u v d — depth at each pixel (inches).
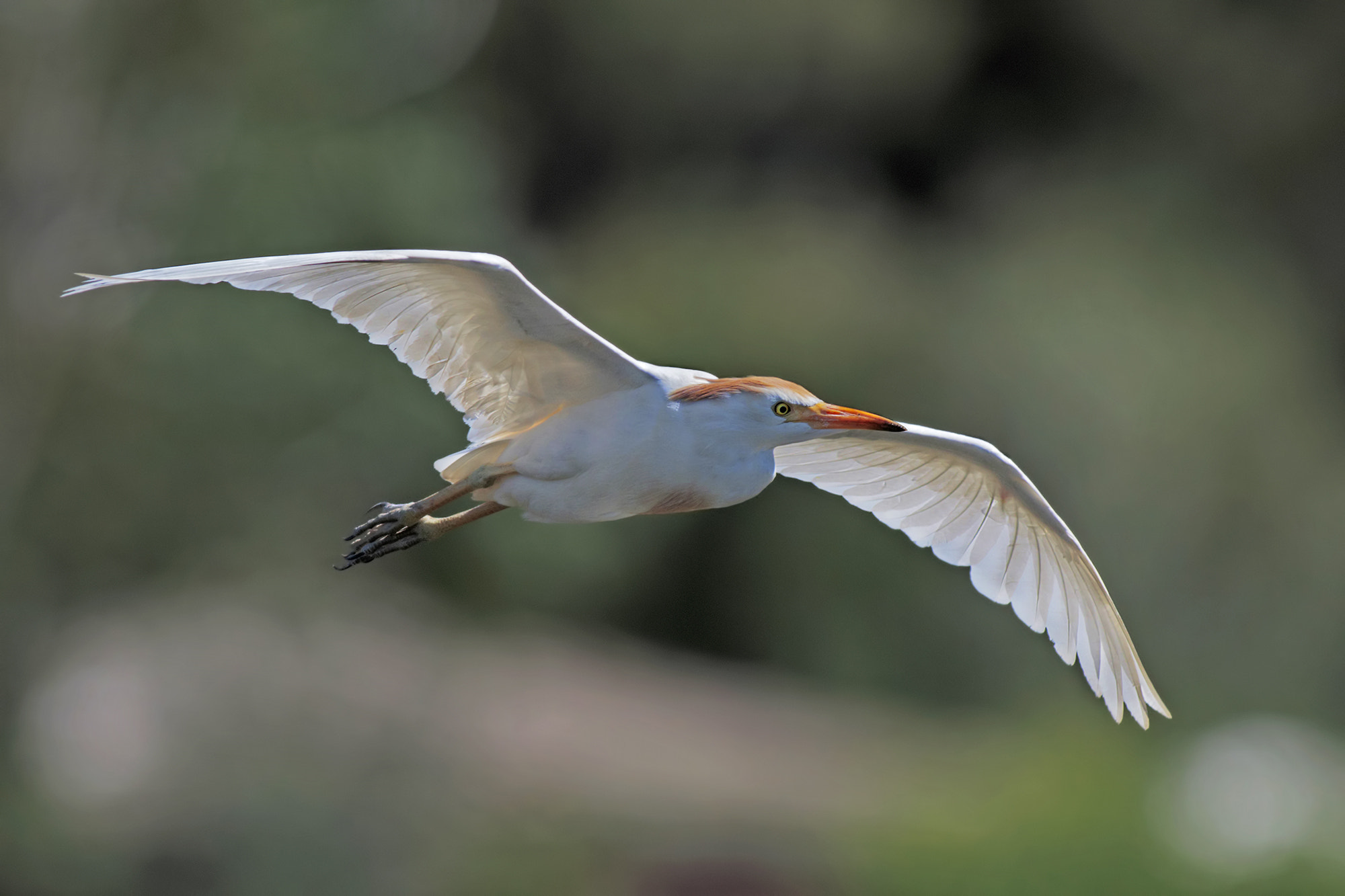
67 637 613.0
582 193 1133.7
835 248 991.6
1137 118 1168.8
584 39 1067.9
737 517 1025.5
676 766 804.6
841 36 1036.5
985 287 997.2
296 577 588.4
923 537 273.1
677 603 1051.9
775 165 1127.0
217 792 581.0
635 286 954.1
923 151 1172.5
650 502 233.9
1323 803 633.0
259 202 558.6
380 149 584.7
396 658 671.1
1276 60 1147.9
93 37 566.6
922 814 627.2
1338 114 1181.7
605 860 651.5
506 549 631.8
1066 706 717.9
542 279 673.6
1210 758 664.4
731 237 991.0
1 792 577.0
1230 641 995.3
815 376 933.2
